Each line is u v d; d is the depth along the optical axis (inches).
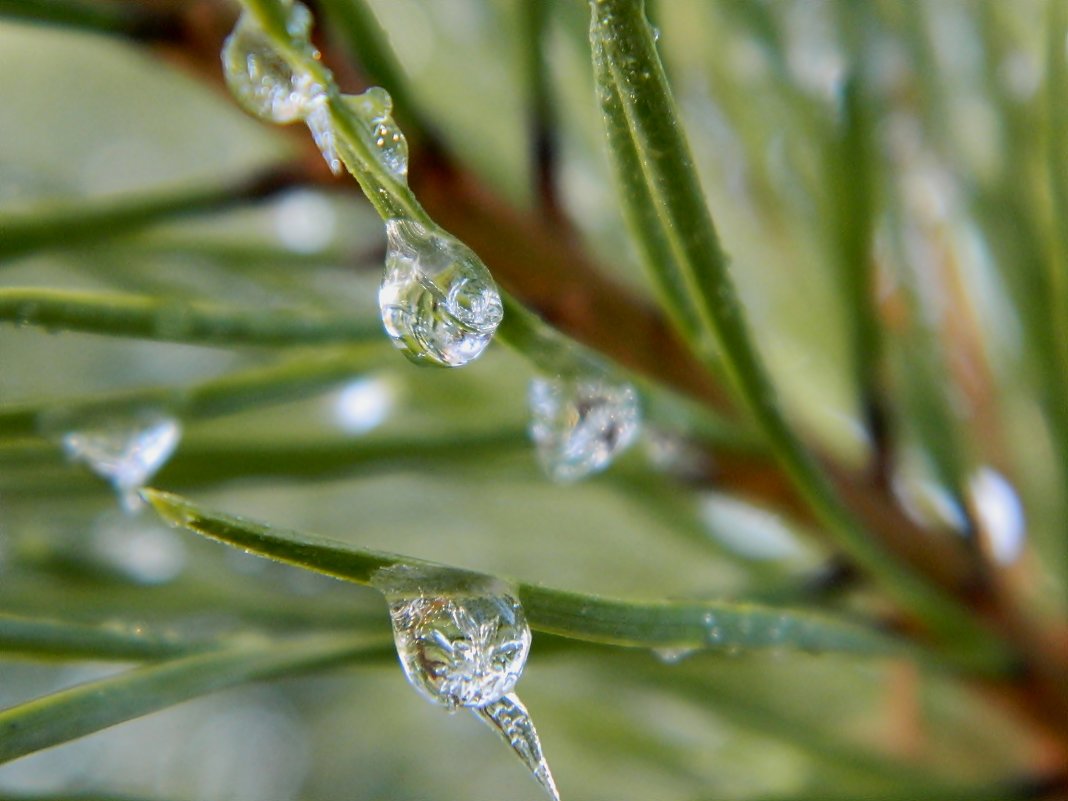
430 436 4.1
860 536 4.0
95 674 6.7
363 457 4.1
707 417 4.2
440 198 4.1
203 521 3.2
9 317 3.5
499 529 5.6
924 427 4.4
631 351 4.3
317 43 3.9
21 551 4.3
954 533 4.4
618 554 5.5
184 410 3.8
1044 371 4.2
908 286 4.4
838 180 4.1
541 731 5.4
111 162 6.1
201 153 6.1
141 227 4.0
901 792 4.3
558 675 5.2
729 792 4.7
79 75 5.9
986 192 4.3
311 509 5.7
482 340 3.5
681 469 4.4
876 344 4.2
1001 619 4.4
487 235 4.2
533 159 4.2
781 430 3.7
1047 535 4.6
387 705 7.9
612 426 4.1
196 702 8.8
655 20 3.8
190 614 4.3
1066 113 3.9
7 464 4.0
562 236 4.2
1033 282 4.2
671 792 5.1
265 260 4.4
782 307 4.8
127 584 4.4
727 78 4.6
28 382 5.7
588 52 4.4
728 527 4.8
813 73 4.3
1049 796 4.3
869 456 4.4
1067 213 3.9
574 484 4.5
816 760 4.7
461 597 3.3
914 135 4.5
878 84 4.2
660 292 3.7
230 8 4.1
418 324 3.5
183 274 4.6
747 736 4.8
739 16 4.4
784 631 3.6
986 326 4.6
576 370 3.9
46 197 4.8
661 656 3.9
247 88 3.6
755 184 4.6
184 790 8.4
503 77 4.8
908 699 5.0
